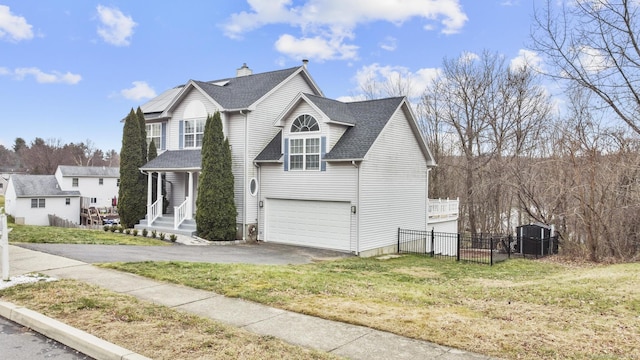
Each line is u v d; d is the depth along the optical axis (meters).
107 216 42.19
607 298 8.09
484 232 30.41
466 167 31.75
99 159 98.69
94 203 51.62
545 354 4.91
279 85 20.86
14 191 41.28
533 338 5.48
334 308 6.72
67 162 85.62
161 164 20.86
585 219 17.88
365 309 6.72
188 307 6.64
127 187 21.97
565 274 13.07
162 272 9.11
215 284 8.16
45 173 81.31
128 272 9.03
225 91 21.42
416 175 21.22
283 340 5.28
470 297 8.44
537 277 12.96
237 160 19.69
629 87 14.52
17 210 40.81
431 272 13.71
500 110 30.69
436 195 33.91
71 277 8.38
